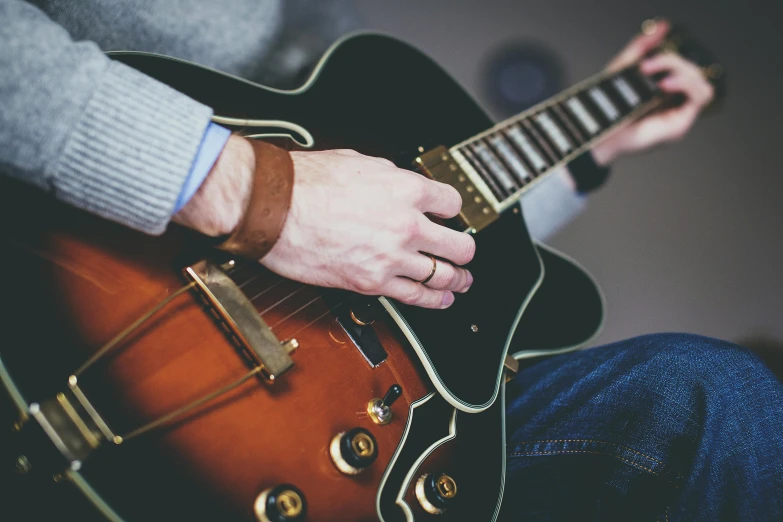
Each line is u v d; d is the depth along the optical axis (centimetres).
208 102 67
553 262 86
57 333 54
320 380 59
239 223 57
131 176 54
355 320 62
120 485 52
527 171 84
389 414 60
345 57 79
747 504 62
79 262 56
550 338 80
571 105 101
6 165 53
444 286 64
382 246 60
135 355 55
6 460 53
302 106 72
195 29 80
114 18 74
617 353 72
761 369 66
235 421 56
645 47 133
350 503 57
